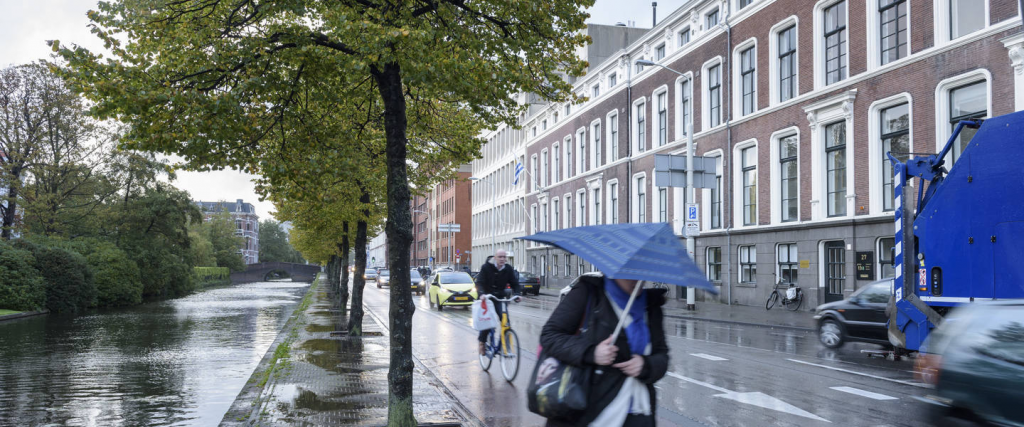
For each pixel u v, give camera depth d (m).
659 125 35.34
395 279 6.22
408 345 6.16
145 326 23.53
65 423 7.67
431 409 7.16
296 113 7.73
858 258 21.30
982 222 8.33
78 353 15.17
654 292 3.23
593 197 43.53
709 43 30.12
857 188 21.64
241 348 15.98
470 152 11.91
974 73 17.69
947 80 18.52
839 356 11.74
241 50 6.88
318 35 7.13
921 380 9.14
